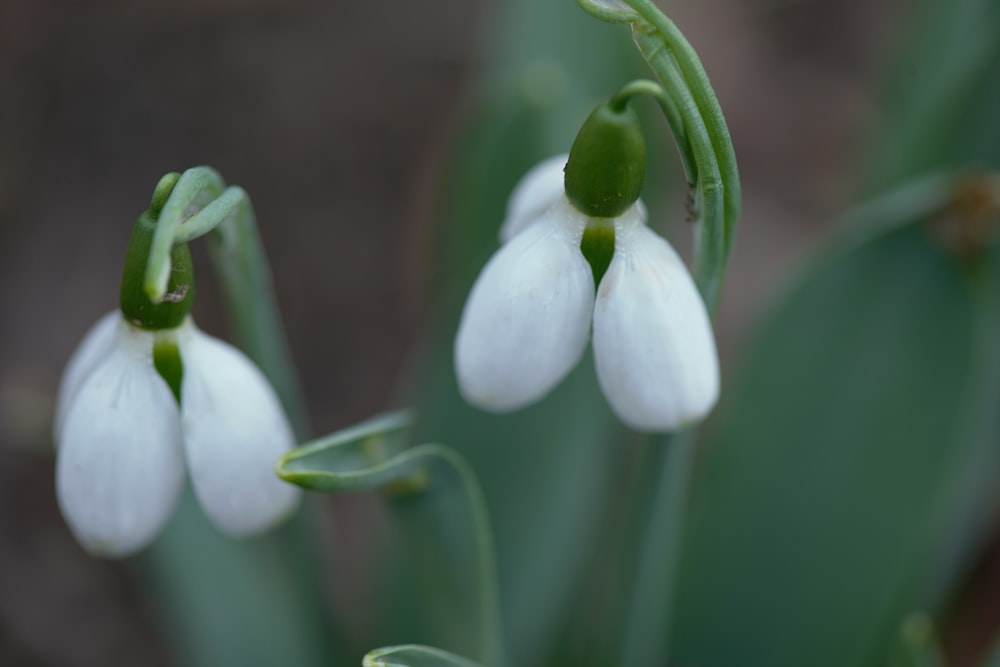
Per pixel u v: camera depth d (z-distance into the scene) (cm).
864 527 44
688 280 36
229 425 36
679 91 35
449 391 44
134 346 36
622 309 36
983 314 42
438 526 38
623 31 47
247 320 38
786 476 44
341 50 74
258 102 72
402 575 45
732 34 78
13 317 62
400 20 76
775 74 77
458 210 47
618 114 35
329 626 43
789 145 74
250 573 45
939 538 45
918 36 49
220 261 38
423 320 48
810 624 44
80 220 67
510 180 45
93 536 36
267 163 70
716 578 44
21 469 57
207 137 71
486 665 40
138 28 73
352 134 72
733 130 74
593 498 47
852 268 43
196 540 44
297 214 69
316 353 65
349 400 64
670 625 45
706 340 36
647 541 39
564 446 45
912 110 48
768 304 45
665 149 46
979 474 47
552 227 36
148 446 36
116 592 56
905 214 42
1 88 70
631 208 36
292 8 75
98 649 55
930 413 43
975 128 46
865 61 79
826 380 43
